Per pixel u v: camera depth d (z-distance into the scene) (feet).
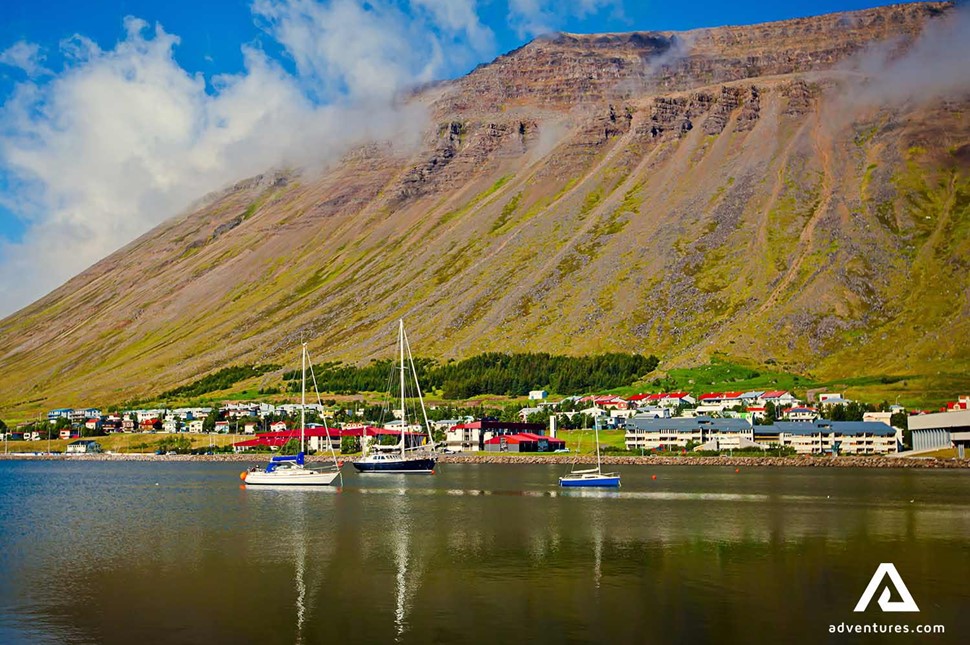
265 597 254.88
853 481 655.35
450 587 265.95
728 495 540.11
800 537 357.61
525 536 363.35
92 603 249.75
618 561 305.73
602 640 213.05
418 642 212.23
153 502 524.52
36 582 276.41
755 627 223.71
